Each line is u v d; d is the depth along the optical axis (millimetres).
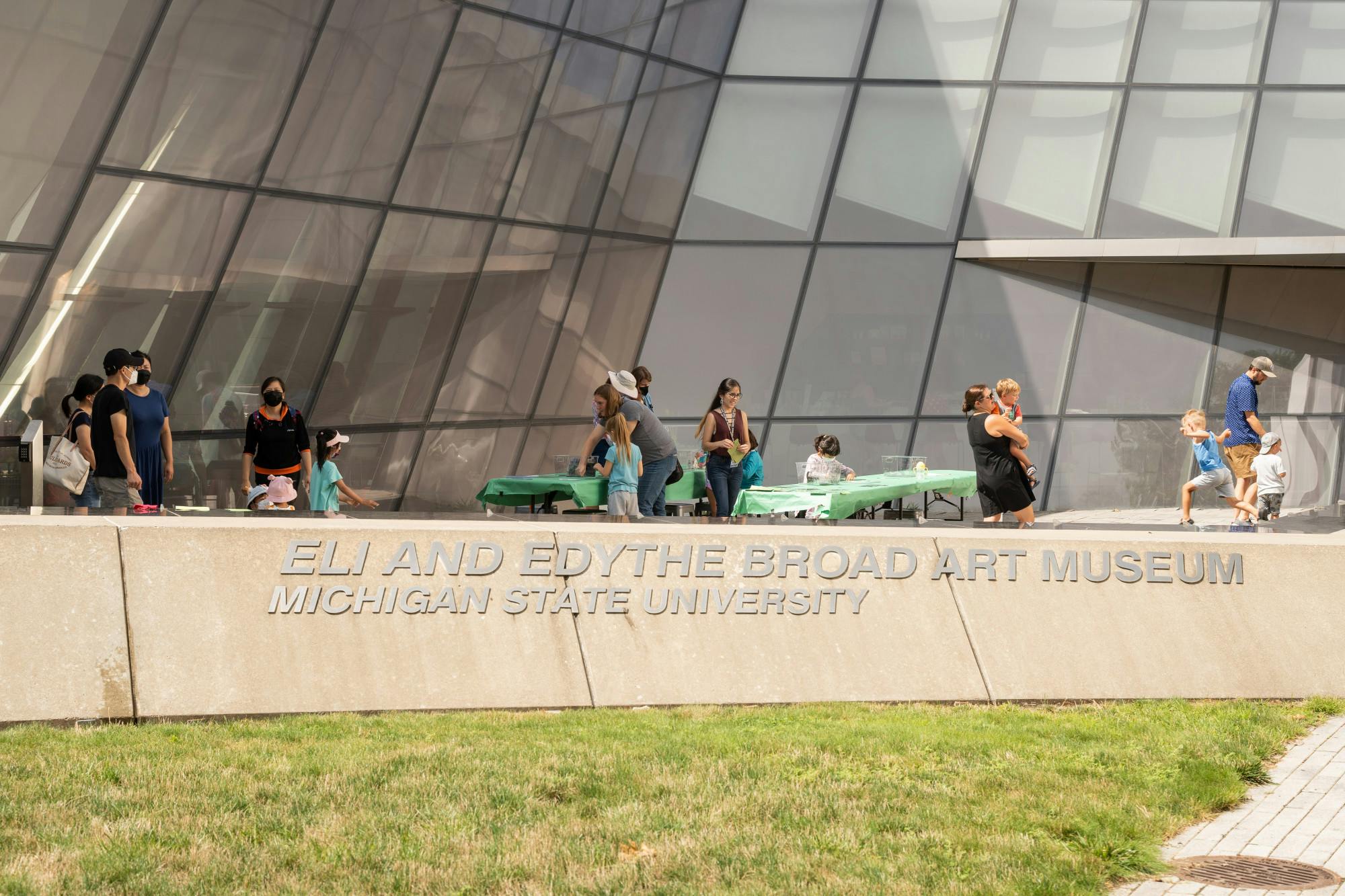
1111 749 7699
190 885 5105
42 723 7973
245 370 15070
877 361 21016
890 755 7336
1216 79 21266
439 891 5168
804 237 21469
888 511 17141
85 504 11164
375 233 16406
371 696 8609
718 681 9188
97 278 13367
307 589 8812
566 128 19062
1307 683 9828
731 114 22062
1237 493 16609
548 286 19312
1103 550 10102
